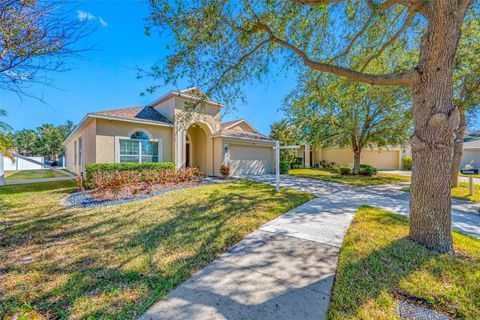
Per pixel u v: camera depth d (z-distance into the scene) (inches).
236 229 178.5
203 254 136.0
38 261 127.9
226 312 84.0
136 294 96.9
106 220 203.6
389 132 599.2
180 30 193.3
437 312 84.5
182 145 543.2
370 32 247.0
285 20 215.0
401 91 443.2
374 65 353.7
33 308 88.2
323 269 116.8
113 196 304.3
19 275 112.8
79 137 599.8
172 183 432.1
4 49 128.4
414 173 148.3
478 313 83.6
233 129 740.0
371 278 105.9
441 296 93.2
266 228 183.0
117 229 180.2
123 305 89.5
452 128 133.5
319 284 103.0
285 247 145.2
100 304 90.3
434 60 133.7
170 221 199.9
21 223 195.8
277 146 352.2
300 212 234.5
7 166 845.8
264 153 732.7
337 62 271.9
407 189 408.8
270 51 252.2
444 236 134.8
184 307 87.1
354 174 677.3
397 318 80.9
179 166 534.0
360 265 117.8
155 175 423.5
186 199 289.9
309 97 309.9
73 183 460.8
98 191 323.9
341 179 566.6
